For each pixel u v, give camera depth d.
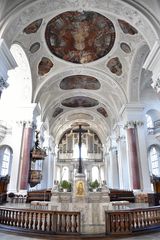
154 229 6.36
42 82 14.10
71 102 21.06
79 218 5.98
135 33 10.74
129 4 8.31
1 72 8.12
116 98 16.66
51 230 5.93
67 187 11.77
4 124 16.00
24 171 12.30
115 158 21.81
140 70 13.09
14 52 11.72
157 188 13.09
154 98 15.56
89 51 13.21
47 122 20.77
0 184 12.68
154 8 8.10
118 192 13.04
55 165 27.77
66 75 15.05
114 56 13.14
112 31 11.56
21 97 13.63
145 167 12.56
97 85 17.08
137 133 13.35
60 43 12.48
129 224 5.98
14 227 6.37
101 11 9.34
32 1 8.27
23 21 8.84
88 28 11.68
